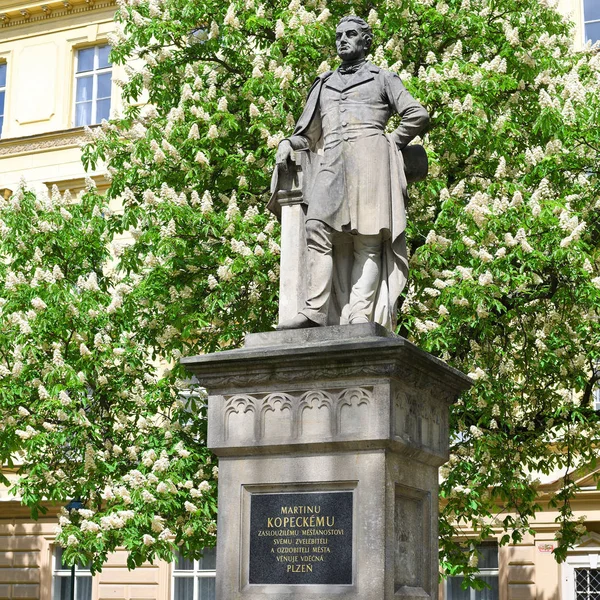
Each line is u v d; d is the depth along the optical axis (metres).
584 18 25.50
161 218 14.65
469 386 9.35
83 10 31.97
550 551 23.53
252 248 14.27
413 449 8.46
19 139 31.50
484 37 16.16
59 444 15.05
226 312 14.97
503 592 23.84
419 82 14.73
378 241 9.02
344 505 8.19
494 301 13.27
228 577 8.42
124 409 15.86
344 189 9.03
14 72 32.53
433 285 14.36
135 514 14.20
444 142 15.00
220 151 15.13
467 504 14.92
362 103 9.24
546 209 13.55
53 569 28.12
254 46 17.20
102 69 31.67
